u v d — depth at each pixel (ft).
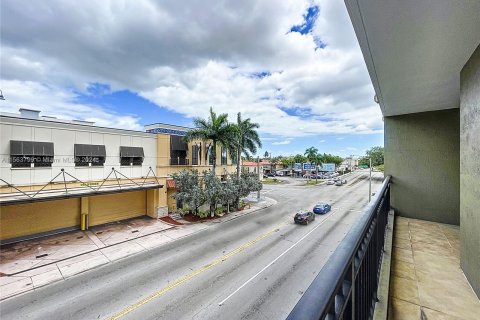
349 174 219.61
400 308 7.27
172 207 65.16
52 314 24.22
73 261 36.19
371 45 8.34
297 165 211.20
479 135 7.98
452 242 12.78
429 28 7.18
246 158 84.23
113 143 55.47
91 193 46.14
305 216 56.70
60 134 47.29
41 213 46.93
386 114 18.16
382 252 10.05
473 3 6.03
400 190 18.01
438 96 13.43
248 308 24.82
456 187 15.87
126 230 51.11
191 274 32.01
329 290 2.89
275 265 34.60
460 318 6.75
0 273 32.60
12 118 41.78
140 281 30.30
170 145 67.05
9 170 41.47
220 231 51.03
